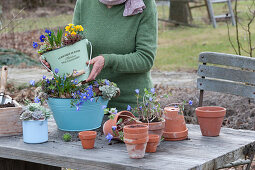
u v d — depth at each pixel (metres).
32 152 1.98
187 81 6.71
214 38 10.59
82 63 2.33
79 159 1.84
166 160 1.80
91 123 2.32
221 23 12.95
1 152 2.09
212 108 2.29
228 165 2.58
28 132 2.11
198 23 13.57
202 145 2.06
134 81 2.76
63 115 2.27
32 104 2.17
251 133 2.29
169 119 2.14
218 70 3.02
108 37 2.72
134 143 1.80
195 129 2.41
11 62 8.15
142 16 2.65
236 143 2.09
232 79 2.95
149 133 1.97
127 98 2.77
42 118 2.11
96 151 1.96
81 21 2.85
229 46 9.06
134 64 2.57
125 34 2.67
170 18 13.82
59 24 12.52
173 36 11.89
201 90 3.13
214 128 2.21
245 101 4.66
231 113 4.54
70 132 2.31
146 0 2.66
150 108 2.08
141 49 2.62
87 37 2.78
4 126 2.26
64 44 2.31
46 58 2.36
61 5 16.42
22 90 6.05
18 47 9.34
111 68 2.58
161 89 6.09
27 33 10.95
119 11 2.70
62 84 2.25
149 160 1.80
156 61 8.91
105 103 2.34
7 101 2.54
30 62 8.30
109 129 2.11
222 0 12.65
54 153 1.93
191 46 10.11
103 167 1.79
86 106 2.24
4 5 13.02
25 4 15.45
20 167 2.52
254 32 9.88
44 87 2.29
